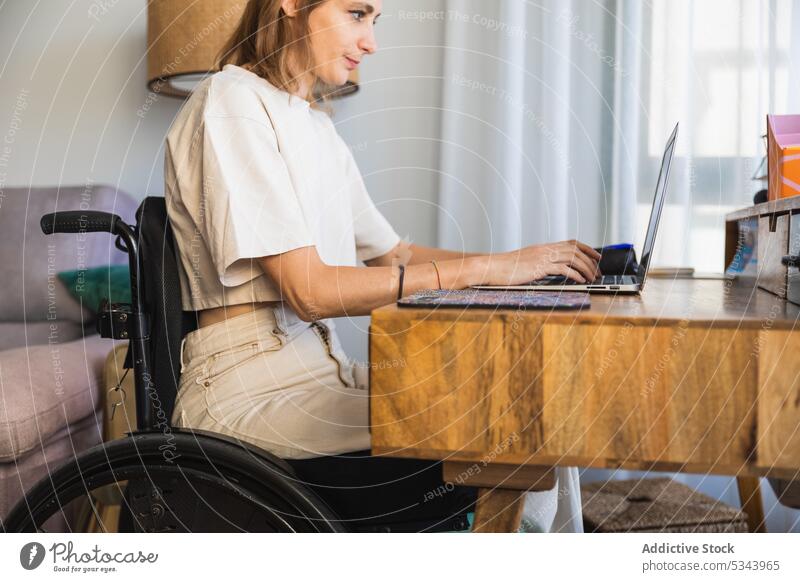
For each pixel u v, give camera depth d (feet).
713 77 6.14
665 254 6.23
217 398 2.80
